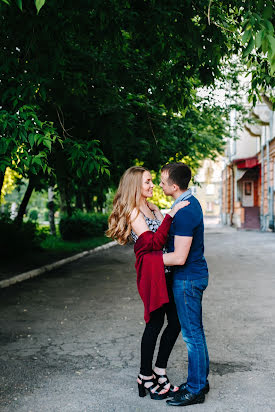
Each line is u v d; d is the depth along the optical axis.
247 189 36.66
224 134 17.58
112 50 7.78
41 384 3.94
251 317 6.24
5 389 3.84
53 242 17.75
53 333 5.55
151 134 10.69
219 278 9.77
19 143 5.49
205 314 6.44
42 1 2.79
